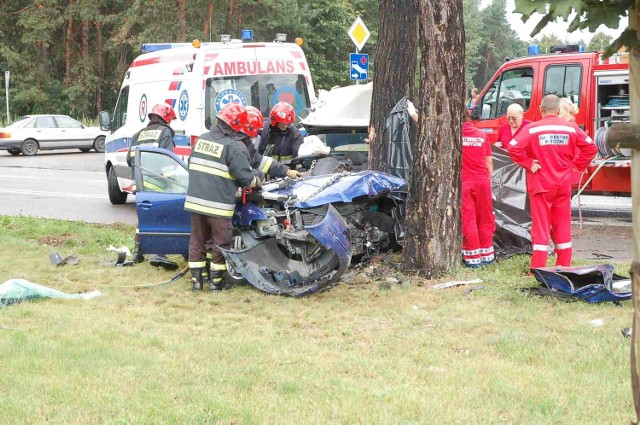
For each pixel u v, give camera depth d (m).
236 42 12.75
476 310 6.86
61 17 47.78
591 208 14.27
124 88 14.52
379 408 4.55
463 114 8.07
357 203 8.49
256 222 8.11
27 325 6.58
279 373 5.23
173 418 4.40
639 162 2.26
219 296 7.74
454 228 8.12
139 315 7.03
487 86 14.09
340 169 8.80
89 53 50.22
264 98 12.30
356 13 48.59
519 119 10.17
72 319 6.77
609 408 4.52
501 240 9.16
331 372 5.29
